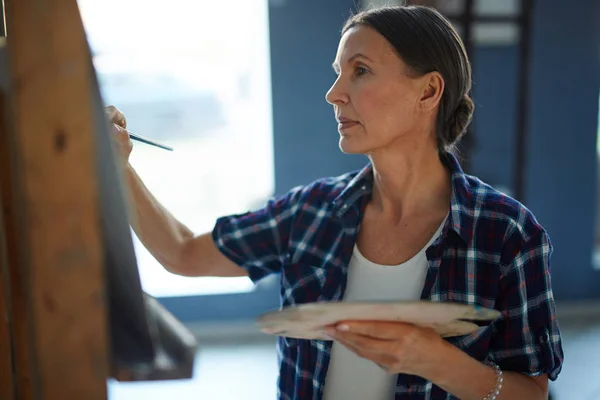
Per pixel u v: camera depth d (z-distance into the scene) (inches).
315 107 129.3
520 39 125.6
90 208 18.8
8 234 22.2
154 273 139.5
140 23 133.2
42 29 18.1
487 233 35.6
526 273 34.8
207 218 152.0
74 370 19.6
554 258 140.8
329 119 130.0
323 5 125.3
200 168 170.9
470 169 131.6
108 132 20.2
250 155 138.7
